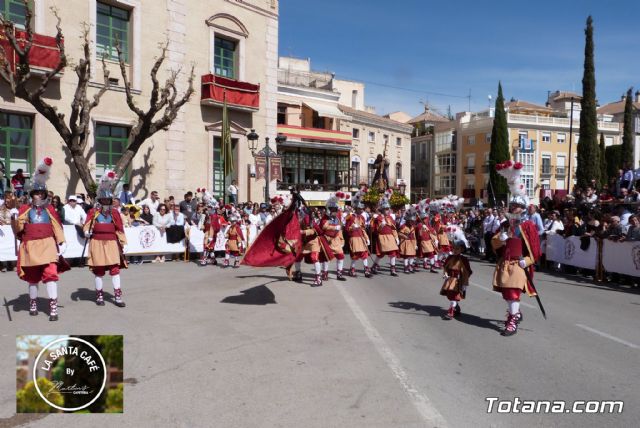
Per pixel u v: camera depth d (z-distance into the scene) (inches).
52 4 746.2
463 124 2466.8
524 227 311.1
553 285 525.7
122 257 359.9
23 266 310.7
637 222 529.7
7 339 259.8
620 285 534.0
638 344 284.4
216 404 186.7
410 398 195.6
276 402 189.3
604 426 177.9
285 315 336.5
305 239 470.3
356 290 450.9
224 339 272.8
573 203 821.2
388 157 2026.3
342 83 2132.1
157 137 900.6
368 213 746.8
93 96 800.3
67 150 766.5
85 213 590.9
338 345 266.5
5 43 679.7
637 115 2374.5
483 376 225.9
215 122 998.4
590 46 1535.4
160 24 896.9
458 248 350.0
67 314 322.7
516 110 2428.6
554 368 239.3
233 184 1050.7
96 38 807.7
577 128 2367.1
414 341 281.0
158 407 183.2
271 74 1120.2
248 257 415.5
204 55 977.5
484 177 2354.8
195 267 602.5
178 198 932.6
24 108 716.7
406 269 593.0
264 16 1101.7
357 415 179.0
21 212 311.1
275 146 1132.5
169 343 262.4
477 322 334.6
